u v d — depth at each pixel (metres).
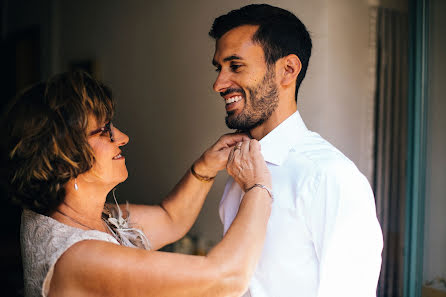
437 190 1.69
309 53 1.33
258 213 1.09
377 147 2.17
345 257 1.09
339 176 1.12
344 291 1.09
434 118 1.69
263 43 1.24
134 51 3.78
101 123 1.12
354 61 2.19
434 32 1.68
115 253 1.01
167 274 1.00
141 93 3.72
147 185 3.68
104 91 1.14
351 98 2.19
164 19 3.42
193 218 1.55
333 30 2.14
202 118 3.10
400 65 2.12
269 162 1.27
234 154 1.21
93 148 1.11
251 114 1.28
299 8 2.26
